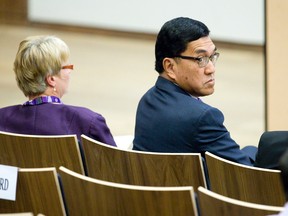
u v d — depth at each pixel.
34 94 6.60
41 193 5.09
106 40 19.83
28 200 5.15
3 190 5.12
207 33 6.55
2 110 6.68
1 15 20.88
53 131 6.43
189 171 5.76
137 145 6.59
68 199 5.01
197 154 5.68
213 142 6.23
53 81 6.57
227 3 18.97
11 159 6.26
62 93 6.69
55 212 5.12
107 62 17.16
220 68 16.83
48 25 20.81
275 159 5.92
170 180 5.85
